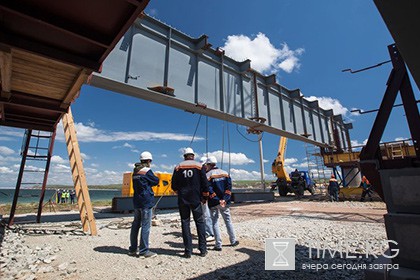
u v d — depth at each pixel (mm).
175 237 6605
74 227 8328
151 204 5023
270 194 22438
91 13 3604
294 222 8977
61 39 4082
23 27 3764
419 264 2832
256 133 17016
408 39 2197
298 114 19844
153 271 3984
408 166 3543
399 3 1889
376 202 17234
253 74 15750
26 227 8297
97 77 9227
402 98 3773
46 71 5121
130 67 10117
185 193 4934
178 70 11773
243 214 11883
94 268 4141
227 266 4207
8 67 4453
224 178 5559
